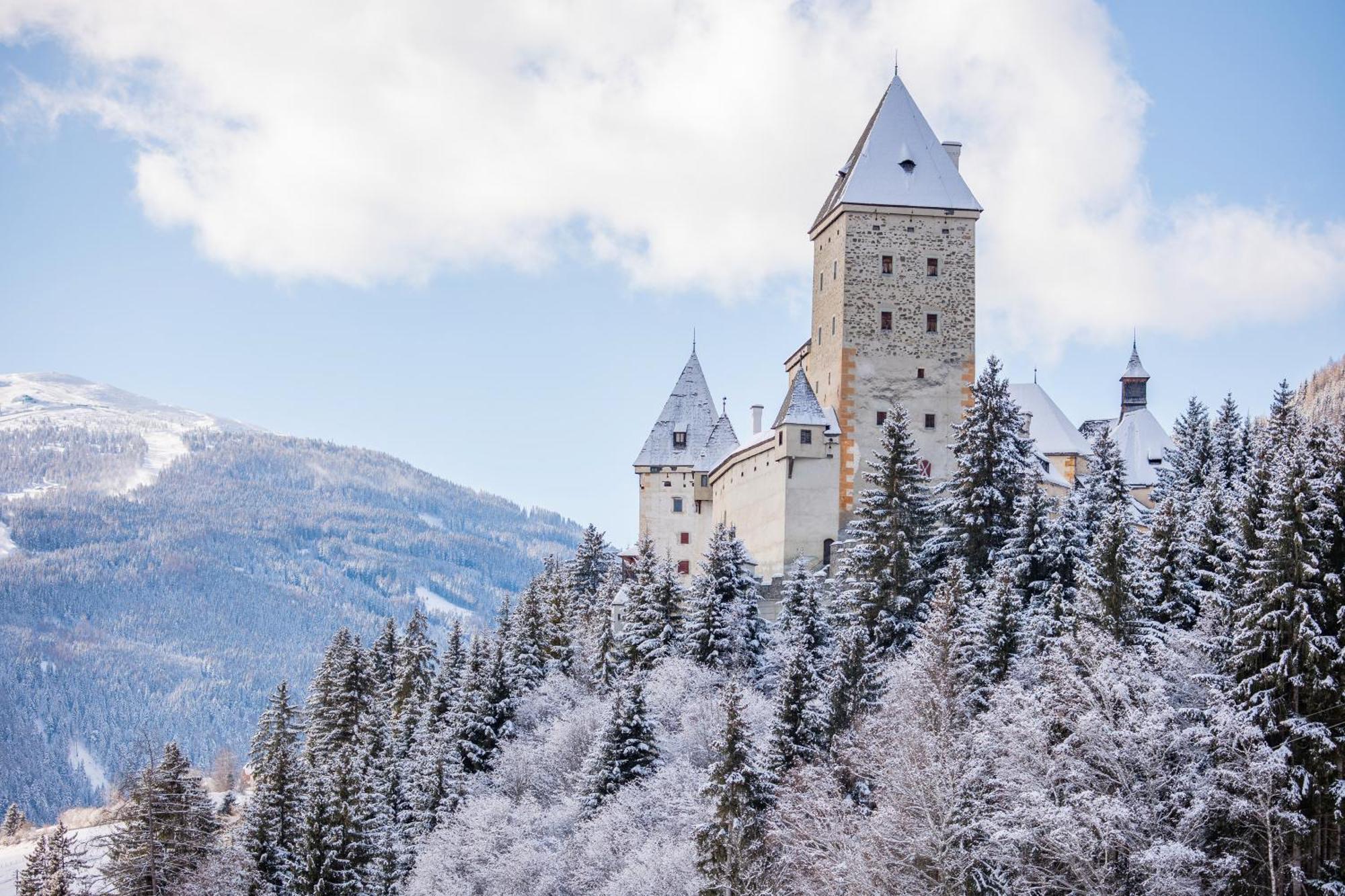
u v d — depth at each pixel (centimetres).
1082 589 5475
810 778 4909
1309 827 3903
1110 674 4428
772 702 6325
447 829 6538
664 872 5131
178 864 7531
